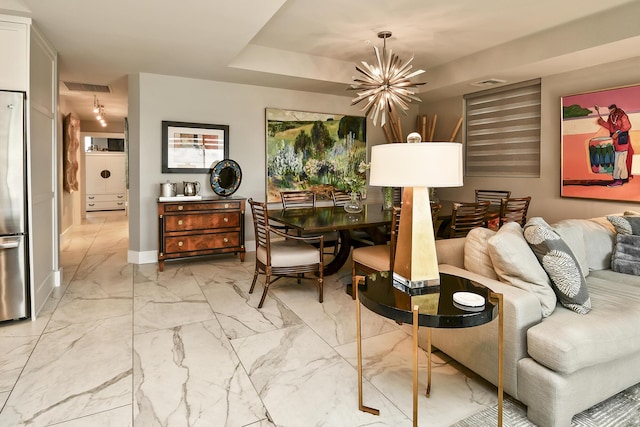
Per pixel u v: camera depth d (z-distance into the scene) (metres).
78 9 2.77
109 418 1.74
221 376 2.11
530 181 4.77
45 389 1.97
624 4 3.22
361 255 3.34
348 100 5.94
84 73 4.53
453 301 1.60
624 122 3.78
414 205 1.78
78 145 7.29
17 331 2.66
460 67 4.80
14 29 2.81
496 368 1.87
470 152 5.61
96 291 3.54
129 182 4.73
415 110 6.43
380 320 2.91
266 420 1.74
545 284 1.90
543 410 1.65
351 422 1.73
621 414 1.79
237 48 3.66
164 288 3.65
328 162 5.78
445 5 3.26
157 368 2.19
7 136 2.72
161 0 2.64
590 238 2.79
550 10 3.36
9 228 2.75
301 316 2.97
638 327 1.80
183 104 4.77
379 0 3.16
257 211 3.35
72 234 6.62
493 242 1.94
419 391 1.98
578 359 1.59
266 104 5.30
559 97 4.40
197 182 4.70
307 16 3.51
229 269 4.36
